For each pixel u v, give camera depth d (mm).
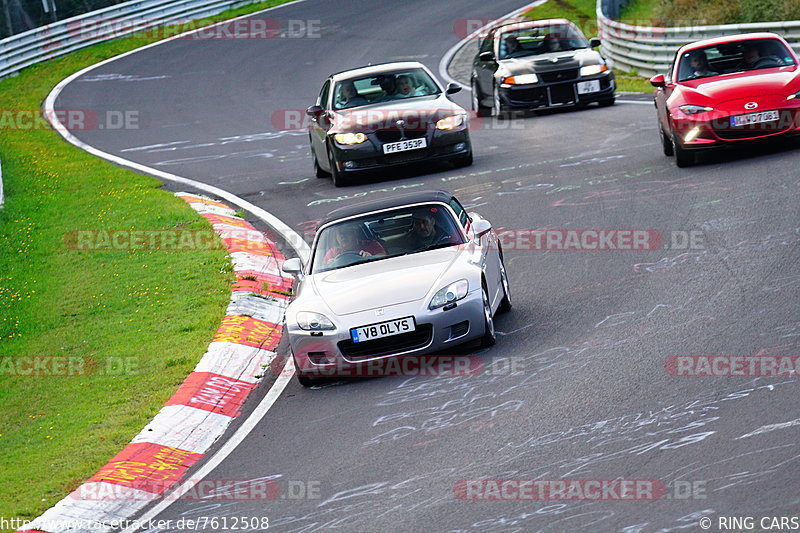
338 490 14383
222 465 16453
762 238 23438
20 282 30844
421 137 36500
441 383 18156
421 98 38094
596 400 15992
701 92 31203
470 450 14914
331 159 37250
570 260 24953
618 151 36500
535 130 44188
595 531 11852
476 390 17453
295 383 20078
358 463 15219
